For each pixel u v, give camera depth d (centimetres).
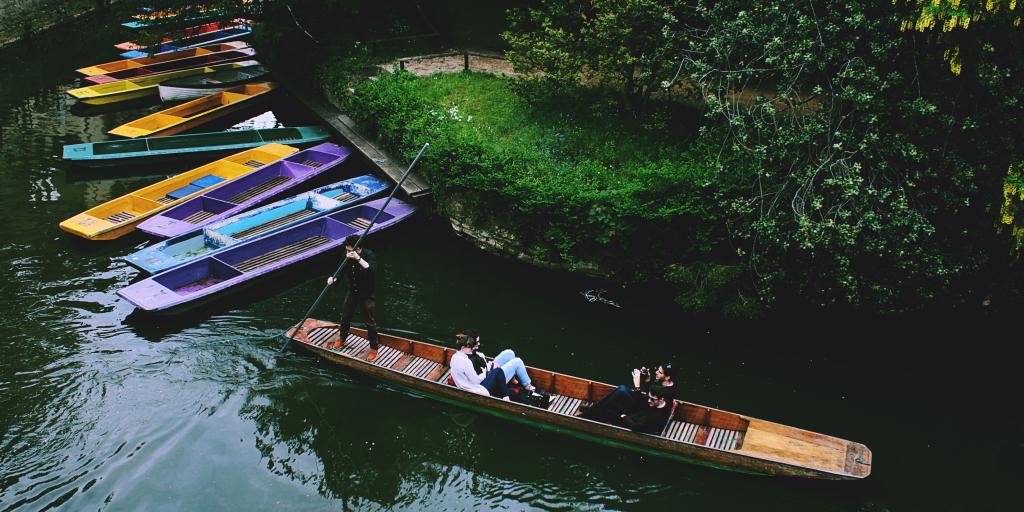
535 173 1116
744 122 895
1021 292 924
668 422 766
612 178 1093
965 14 722
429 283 1063
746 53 966
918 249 839
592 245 1050
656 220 991
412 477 732
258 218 1182
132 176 1402
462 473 739
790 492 708
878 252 849
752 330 963
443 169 1165
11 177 1353
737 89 1212
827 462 698
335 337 914
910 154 815
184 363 870
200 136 1488
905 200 821
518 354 912
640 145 1181
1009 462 750
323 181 1387
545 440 780
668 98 1318
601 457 759
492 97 1421
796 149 888
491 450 768
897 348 925
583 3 1280
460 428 796
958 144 855
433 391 823
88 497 687
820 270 898
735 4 977
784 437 730
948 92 852
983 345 927
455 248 1162
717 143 1014
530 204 1052
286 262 1049
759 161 900
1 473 705
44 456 729
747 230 934
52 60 2086
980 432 789
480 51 1812
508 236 1119
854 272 894
